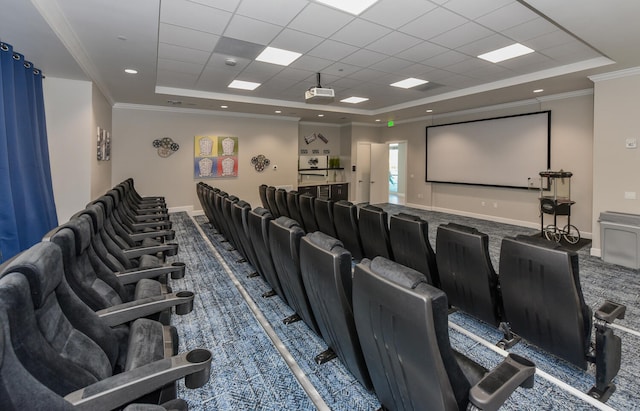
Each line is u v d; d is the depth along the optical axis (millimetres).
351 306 1559
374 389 1633
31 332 984
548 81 5254
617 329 2650
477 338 2498
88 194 4824
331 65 4859
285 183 9500
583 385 1970
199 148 8203
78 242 1694
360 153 10805
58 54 3547
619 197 4586
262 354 2266
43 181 3846
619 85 4551
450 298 2674
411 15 3256
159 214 4906
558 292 1854
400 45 4055
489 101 6965
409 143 9820
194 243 5172
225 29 3584
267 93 6703
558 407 1800
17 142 3271
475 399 1042
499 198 7500
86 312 1417
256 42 3959
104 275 1994
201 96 6531
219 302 3064
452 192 8602
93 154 4941
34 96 3809
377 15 3262
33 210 3582
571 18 2863
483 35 3744
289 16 3283
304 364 2158
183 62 4711
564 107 6223
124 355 1597
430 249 2754
